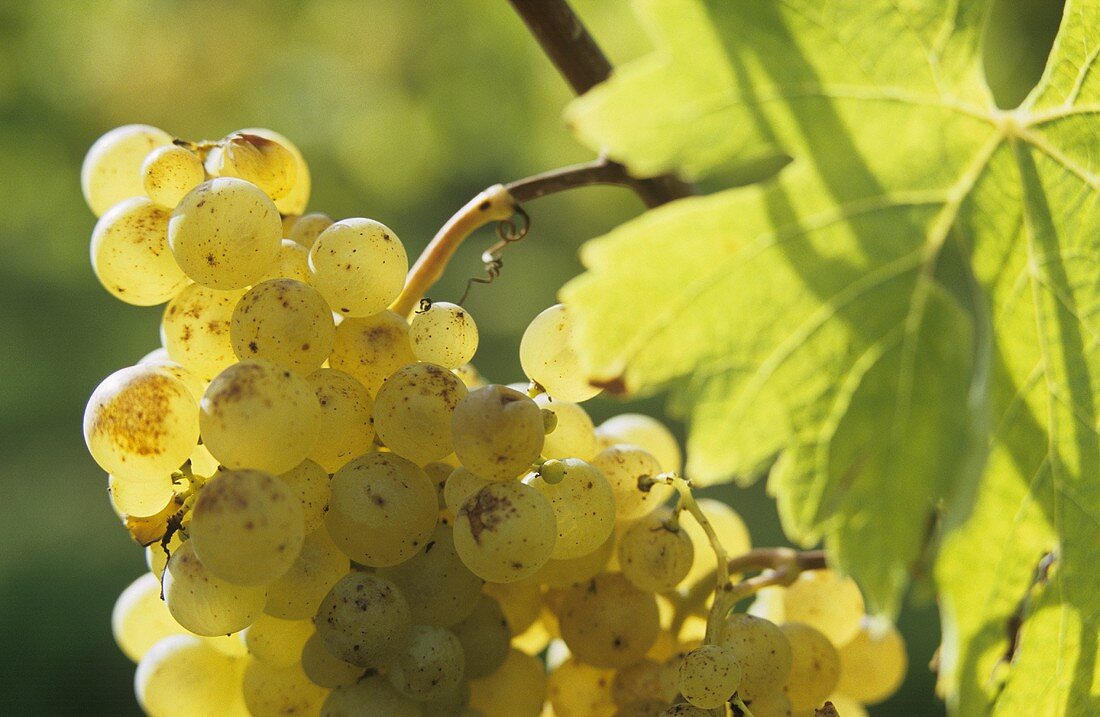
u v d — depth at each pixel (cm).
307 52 289
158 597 40
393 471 37
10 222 250
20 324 227
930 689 125
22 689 140
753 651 36
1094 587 37
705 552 40
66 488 182
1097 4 36
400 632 36
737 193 36
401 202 291
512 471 36
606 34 221
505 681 39
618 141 36
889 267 36
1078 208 37
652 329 36
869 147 36
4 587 150
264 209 37
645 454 38
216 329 38
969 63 36
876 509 36
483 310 240
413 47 287
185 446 37
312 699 38
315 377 37
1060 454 37
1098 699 37
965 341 36
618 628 38
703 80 36
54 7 260
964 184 36
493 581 36
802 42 36
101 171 40
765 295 36
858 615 40
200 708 39
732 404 36
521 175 284
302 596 37
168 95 274
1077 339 37
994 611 37
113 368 220
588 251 36
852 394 36
